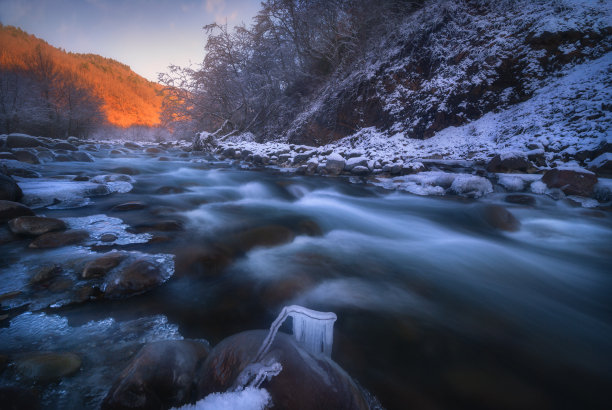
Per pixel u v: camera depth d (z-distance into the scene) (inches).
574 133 265.4
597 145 241.3
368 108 480.4
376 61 506.3
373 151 393.4
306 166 349.1
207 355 53.7
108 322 69.9
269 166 395.2
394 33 502.9
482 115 368.5
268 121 678.5
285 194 249.8
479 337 75.7
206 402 37.9
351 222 178.9
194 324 72.3
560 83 319.0
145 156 474.9
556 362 68.1
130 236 120.5
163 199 198.2
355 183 298.0
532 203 209.2
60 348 60.0
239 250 117.3
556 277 113.6
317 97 601.6
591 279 112.5
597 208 196.1
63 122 812.0
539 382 61.9
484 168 273.6
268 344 45.3
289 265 108.4
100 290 80.8
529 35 354.0
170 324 71.5
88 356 57.9
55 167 288.7
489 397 57.7
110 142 794.2
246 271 101.0
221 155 490.9
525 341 75.2
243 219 163.5
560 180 215.3
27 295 76.4
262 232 129.0
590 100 278.5
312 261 114.0
